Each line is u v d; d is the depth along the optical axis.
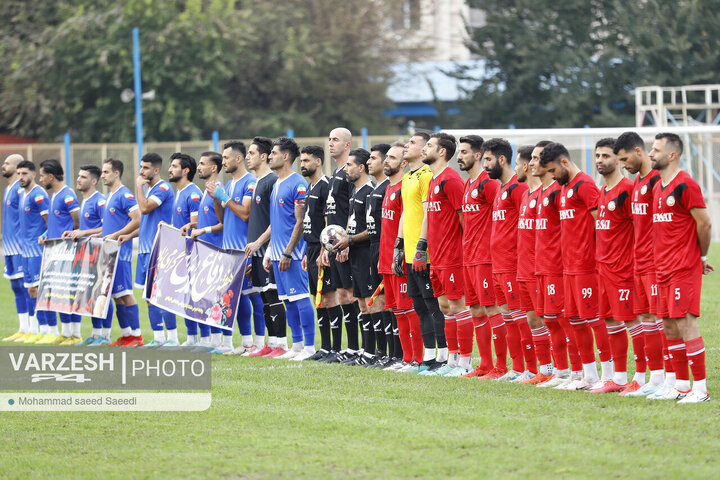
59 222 30.86
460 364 22.34
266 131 87.25
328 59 89.88
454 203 21.69
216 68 82.94
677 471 13.27
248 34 87.06
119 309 29.33
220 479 13.78
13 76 84.06
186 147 63.19
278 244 25.83
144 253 28.77
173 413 18.52
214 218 28.00
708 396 17.83
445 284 22.00
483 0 91.62
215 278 27.06
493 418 16.91
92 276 29.31
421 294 22.73
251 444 15.71
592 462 13.87
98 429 17.38
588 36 88.19
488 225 21.36
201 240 27.50
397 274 22.70
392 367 23.56
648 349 18.69
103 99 83.44
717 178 56.78
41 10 89.88
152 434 16.80
